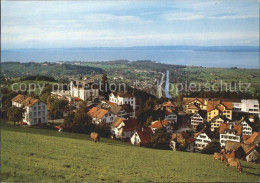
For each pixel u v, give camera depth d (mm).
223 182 31578
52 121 96625
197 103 137125
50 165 32781
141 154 45031
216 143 68250
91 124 76812
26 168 30891
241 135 80188
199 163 40969
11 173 28891
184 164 39500
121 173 32219
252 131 94938
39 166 31969
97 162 36312
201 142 80250
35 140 47406
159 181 30375
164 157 44156
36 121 90312
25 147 41000
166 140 66875
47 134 62594
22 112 80625
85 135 69062
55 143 46344
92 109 102375
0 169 29703
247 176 35156
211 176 33781
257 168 41188
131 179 30391
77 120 74938
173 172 34469
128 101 127000
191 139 78375
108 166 34719
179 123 116312
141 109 113375
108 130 78062
